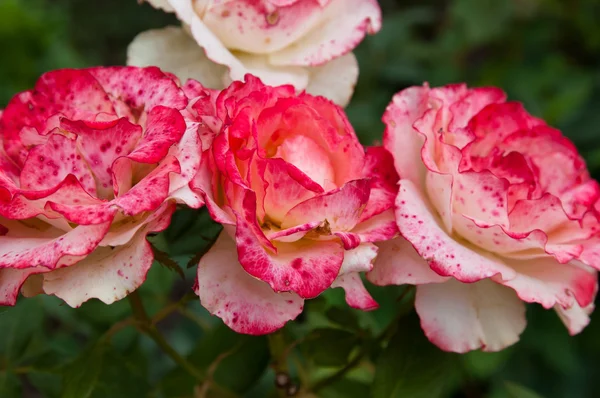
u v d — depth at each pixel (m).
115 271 0.41
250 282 0.42
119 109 0.44
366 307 0.42
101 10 1.28
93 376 0.48
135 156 0.40
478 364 0.65
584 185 0.48
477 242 0.45
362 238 0.42
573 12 0.96
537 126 0.47
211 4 0.47
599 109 0.93
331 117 0.44
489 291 0.46
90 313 0.56
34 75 0.80
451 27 0.98
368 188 0.41
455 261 0.43
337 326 0.52
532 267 0.46
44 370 0.53
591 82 0.95
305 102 0.44
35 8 0.92
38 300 0.54
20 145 0.42
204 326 0.58
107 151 0.41
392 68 0.95
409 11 0.96
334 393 0.54
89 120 0.42
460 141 0.45
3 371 0.53
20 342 0.53
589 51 1.02
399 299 0.48
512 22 0.98
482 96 0.48
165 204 0.41
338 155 0.43
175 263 0.44
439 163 0.45
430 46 0.98
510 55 1.00
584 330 0.85
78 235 0.40
